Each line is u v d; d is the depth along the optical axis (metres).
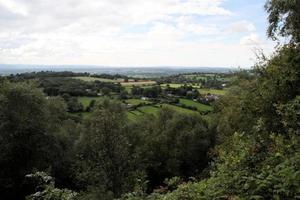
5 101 29.98
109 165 24.95
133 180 24.03
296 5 15.29
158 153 43.72
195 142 45.78
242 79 27.06
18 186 31.03
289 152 7.53
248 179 6.32
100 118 25.64
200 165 46.09
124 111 35.12
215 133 45.19
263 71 15.52
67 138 36.78
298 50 13.40
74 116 52.88
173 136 46.56
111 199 22.36
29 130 31.28
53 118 37.22
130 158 26.42
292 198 5.55
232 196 6.27
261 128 11.02
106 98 35.75
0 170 30.47
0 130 29.81
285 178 5.85
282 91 13.04
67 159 34.81
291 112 9.48
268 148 8.06
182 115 49.03
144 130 43.53
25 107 31.59
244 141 9.05
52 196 8.74
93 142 25.69
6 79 32.91
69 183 35.19
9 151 29.50
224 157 8.40
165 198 7.51
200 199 6.71
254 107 14.23
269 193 5.89
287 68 12.96
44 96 34.19
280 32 16.64
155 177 43.88
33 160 31.73
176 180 8.90
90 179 24.69
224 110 26.33
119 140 25.67
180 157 45.41
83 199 22.50
